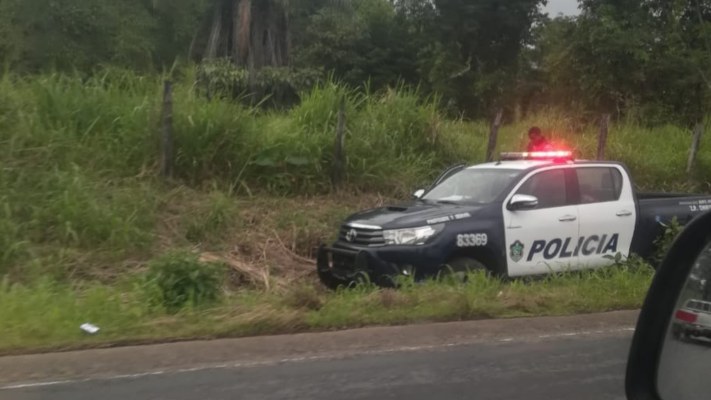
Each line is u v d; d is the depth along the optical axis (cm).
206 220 1088
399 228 863
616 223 966
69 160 1103
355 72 3525
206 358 654
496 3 3322
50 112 1185
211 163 1203
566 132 1709
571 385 597
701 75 2244
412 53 3653
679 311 304
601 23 2458
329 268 913
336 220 1156
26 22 2644
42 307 758
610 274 934
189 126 1195
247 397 561
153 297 802
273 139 1241
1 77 1401
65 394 565
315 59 3538
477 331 748
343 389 581
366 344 701
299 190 1244
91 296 796
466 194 952
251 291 939
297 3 3269
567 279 911
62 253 946
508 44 3403
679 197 1052
